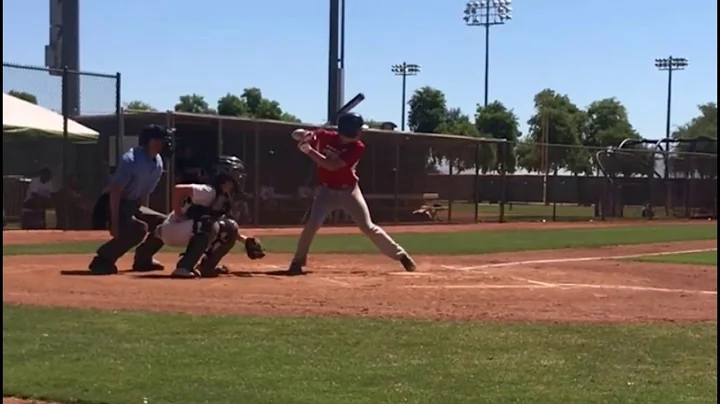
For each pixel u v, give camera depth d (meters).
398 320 8.22
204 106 62.19
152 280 10.89
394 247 12.65
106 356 6.67
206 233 11.38
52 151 21.94
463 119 71.00
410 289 10.55
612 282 11.92
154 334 7.42
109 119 23.28
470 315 8.63
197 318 8.12
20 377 6.09
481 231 26.34
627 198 38.00
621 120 74.06
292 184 27.02
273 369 6.34
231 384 5.95
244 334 7.46
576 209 39.91
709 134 76.62
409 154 30.56
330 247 17.94
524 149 38.47
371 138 28.25
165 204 22.00
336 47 31.38
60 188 21.67
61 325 7.75
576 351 7.00
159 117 22.61
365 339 7.32
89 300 9.16
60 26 25.12
